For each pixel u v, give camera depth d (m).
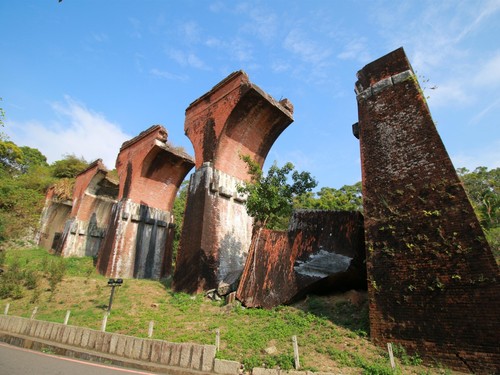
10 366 8.20
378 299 9.41
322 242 12.75
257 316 12.10
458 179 9.02
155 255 24.97
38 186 40.25
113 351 9.80
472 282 7.96
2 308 15.95
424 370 7.66
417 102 10.66
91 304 15.80
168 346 8.97
